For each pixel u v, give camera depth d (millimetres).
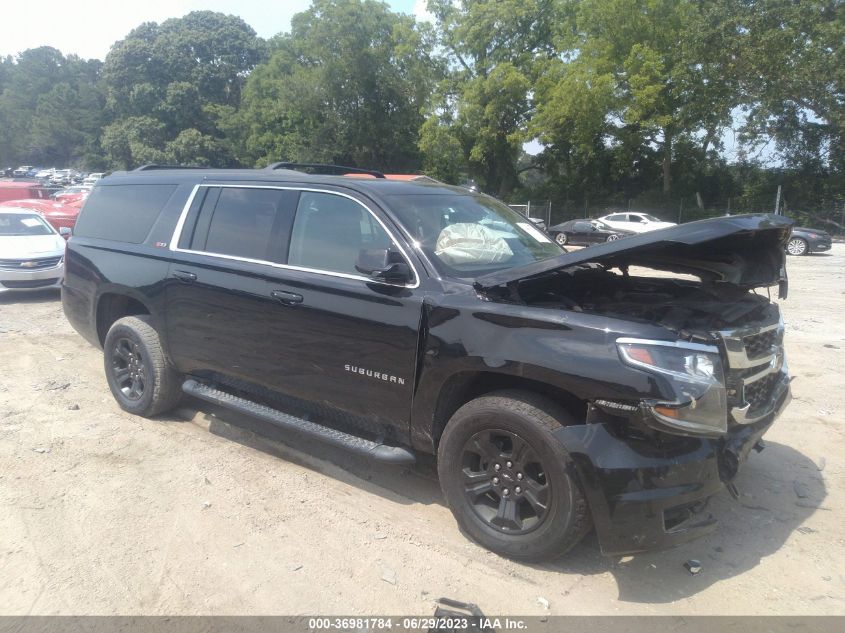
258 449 4551
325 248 3877
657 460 2787
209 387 4617
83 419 5035
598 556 3271
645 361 2744
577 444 2848
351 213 3844
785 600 2930
